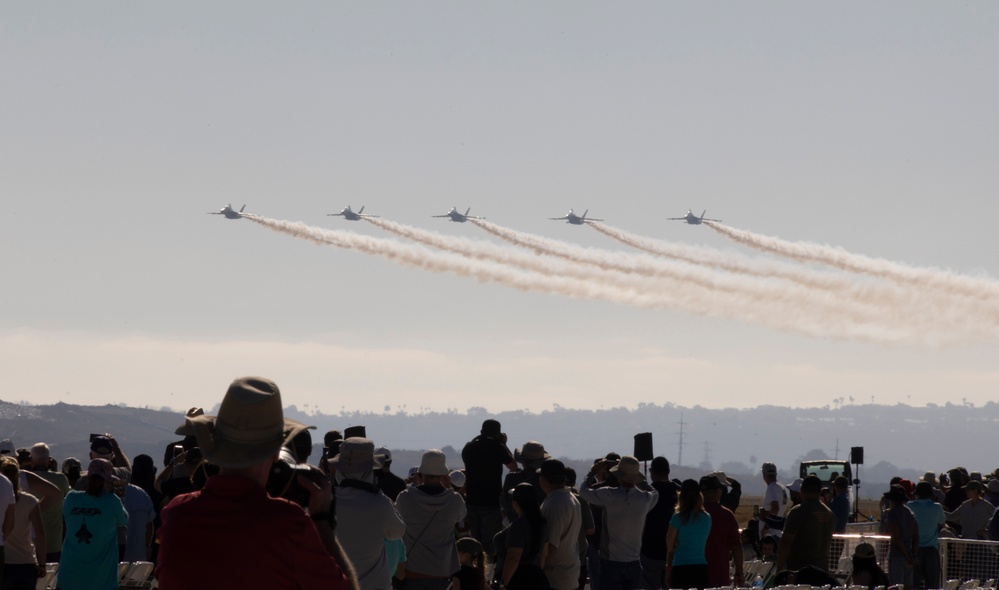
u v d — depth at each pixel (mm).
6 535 49281
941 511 76188
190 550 18375
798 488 88125
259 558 18281
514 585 47031
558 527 48000
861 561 60656
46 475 59812
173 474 57719
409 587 46062
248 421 18469
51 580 58438
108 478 49156
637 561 56125
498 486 62969
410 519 45938
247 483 18766
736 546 60281
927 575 75938
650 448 68688
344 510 38094
